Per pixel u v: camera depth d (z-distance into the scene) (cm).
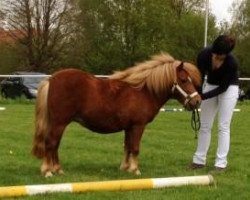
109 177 827
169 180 751
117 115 807
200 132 912
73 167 904
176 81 821
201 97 855
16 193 671
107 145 1189
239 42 5578
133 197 694
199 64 870
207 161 1009
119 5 4475
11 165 906
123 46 4459
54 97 790
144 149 1147
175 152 1113
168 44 4834
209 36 5281
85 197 685
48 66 5109
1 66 4966
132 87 819
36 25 5050
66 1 4975
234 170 917
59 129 797
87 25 4684
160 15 4481
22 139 1261
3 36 5053
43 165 812
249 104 2914
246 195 727
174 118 1873
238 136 1446
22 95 2978
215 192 734
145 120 826
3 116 1831
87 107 795
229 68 856
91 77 812
